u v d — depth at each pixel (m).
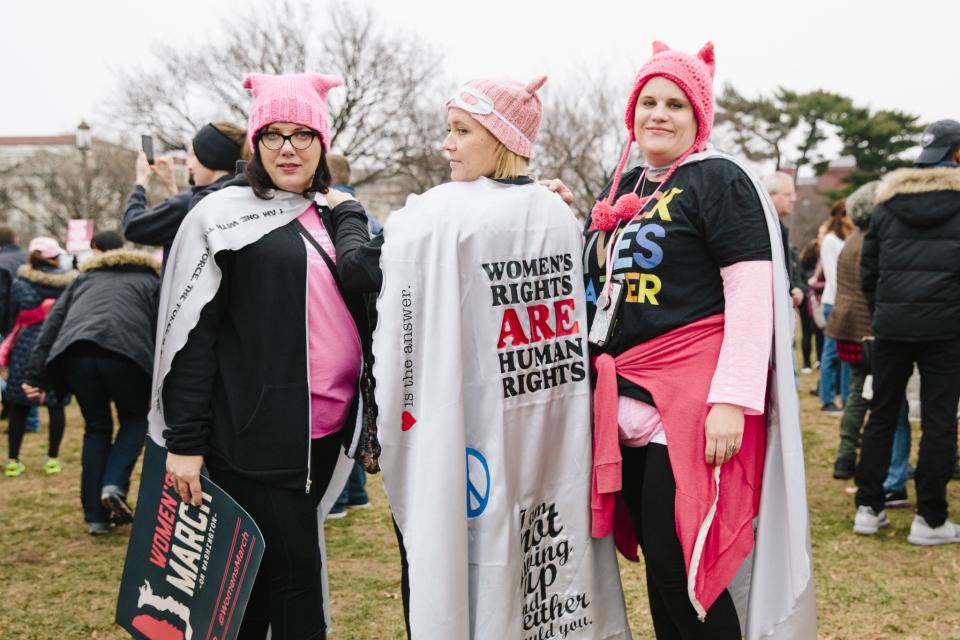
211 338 2.29
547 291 2.27
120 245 4.83
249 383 2.28
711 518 2.15
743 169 2.21
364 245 2.25
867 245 4.30
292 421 2.28
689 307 2.22
